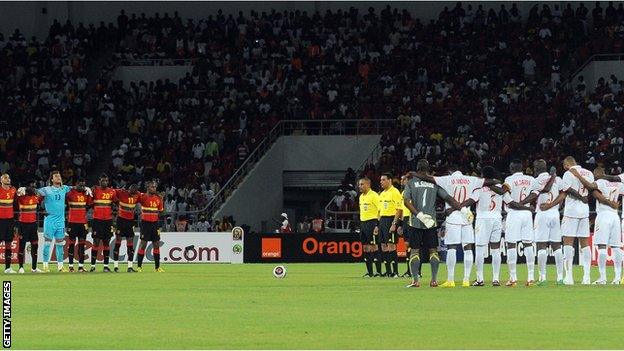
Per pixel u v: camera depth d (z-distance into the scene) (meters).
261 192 108.75
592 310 36.06
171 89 117.56
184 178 106.12
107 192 70.25
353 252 88.88
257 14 125.94
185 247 89.81
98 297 43.50
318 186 112.69
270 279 58.72
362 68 118.69
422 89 114.88
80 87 120.62
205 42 124.12
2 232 66.00
